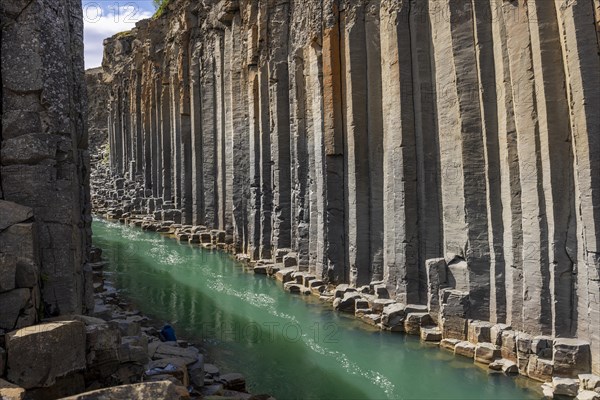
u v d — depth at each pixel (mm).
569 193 12422
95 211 54219
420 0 16922
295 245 24375
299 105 23781
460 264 15250
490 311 14336
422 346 15141
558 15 12492
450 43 15492
